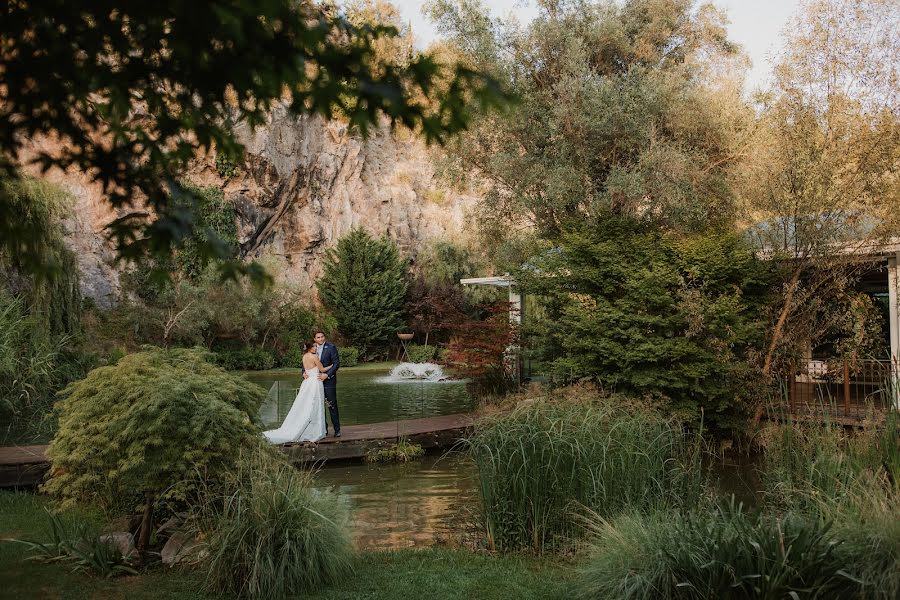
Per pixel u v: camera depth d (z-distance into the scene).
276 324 28.34
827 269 11.16
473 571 4.89
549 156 17.09
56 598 4.27
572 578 4.57
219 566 4.46
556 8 18.47
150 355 5.82
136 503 5.91
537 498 5.52
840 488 5.00
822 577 3.56
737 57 20.25
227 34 1.52
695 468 6.04
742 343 10.96
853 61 10.73
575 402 6.48
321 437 10.19
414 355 30.66
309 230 31.94
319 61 1.71
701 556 3.80
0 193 1.95
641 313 10.78
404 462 9.98
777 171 11.17
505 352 14.57
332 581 4.60
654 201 15.74
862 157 10.70
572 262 11.78
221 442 5.28
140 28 1.71
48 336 13.46
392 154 36.78
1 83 1.69
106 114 2.21
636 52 18.56
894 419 5.84
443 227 36.47
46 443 9.98
